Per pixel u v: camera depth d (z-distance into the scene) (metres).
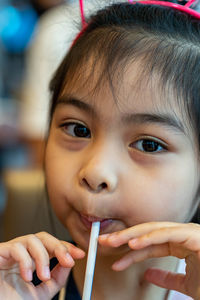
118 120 0.31
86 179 0.30
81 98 0.32
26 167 1.00
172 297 0.37
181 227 0.30
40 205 0.59
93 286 0.37
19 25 1.52
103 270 0.37
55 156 0.33
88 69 0.32
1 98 1.46
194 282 0.32
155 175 0.31
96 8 0.39
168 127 0.31
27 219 0.60
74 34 0.42
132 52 0.32
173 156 0.31
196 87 0.32
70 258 0.30
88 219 0.32
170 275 0.35
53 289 0.33
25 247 0.31
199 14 0.36
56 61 0.55
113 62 0.31
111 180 0.30
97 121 0.31
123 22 0.35
